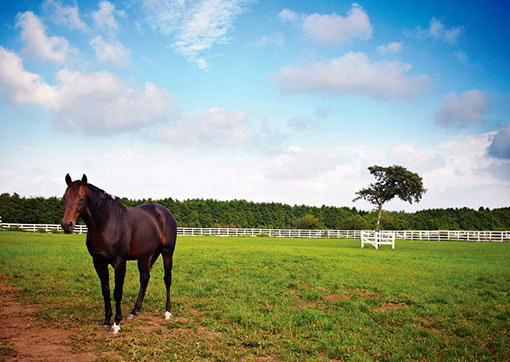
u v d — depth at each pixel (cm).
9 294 899
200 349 577
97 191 648
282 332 670
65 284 1010
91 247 646
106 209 650
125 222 683
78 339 586
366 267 1515
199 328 691
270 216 6925
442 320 763
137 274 1238
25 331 621
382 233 3191
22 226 4347
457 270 1493
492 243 3844
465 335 681
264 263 1570
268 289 1038
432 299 945
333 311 838
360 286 1105
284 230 5059
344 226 5578
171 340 611
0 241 2427
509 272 1469
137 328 663
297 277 1244
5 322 670
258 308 820
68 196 613
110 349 560
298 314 779
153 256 803
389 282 1167
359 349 593
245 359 554
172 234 819
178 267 1407
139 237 718
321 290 1055
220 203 6881
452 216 6444
